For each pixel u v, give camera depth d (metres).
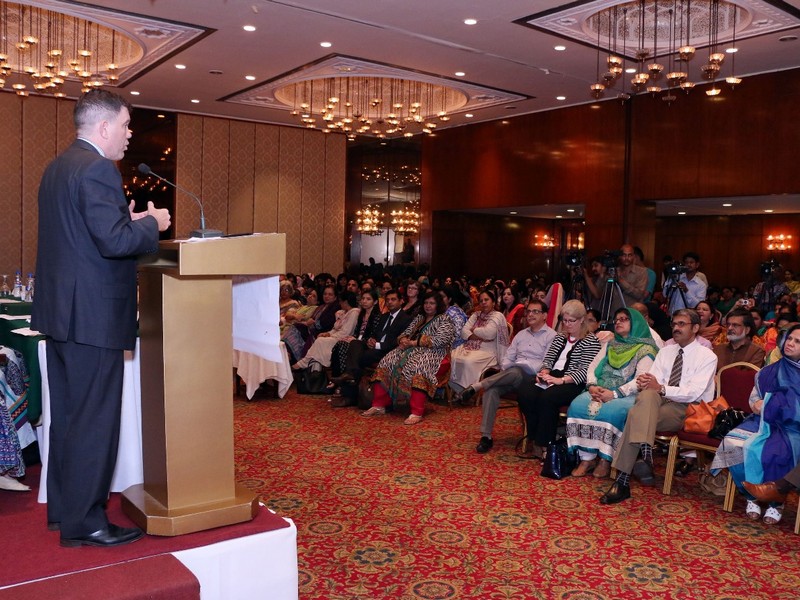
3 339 3.92
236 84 11.13
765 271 10.79
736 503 4.41
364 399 7.02
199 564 2.33
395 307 7.36
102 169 2.19
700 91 10.52
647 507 4.32
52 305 2.23
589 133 11.93
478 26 8.15
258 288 2.56
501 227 16.50
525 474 4.97
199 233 2.35
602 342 5.26
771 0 7.11
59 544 2.34
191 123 13.49
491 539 3.76
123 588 1.98
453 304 7.67
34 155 12.37
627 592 3.16
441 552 3.58
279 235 2.39
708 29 8.37
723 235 19.14
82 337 2.20
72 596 1.93
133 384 2.96
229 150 13.94
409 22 8.04
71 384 2.27
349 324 7.97
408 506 4.26
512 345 5.86
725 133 10.28
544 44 8.78
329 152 15.08
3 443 2.94
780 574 3.37
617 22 8.40
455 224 15.37
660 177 11.04
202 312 2.41
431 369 6.62
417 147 15.24
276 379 7.45
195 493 2.45
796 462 3.96
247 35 8.60
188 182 13.52
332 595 3.08
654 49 8.52
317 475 4.86
